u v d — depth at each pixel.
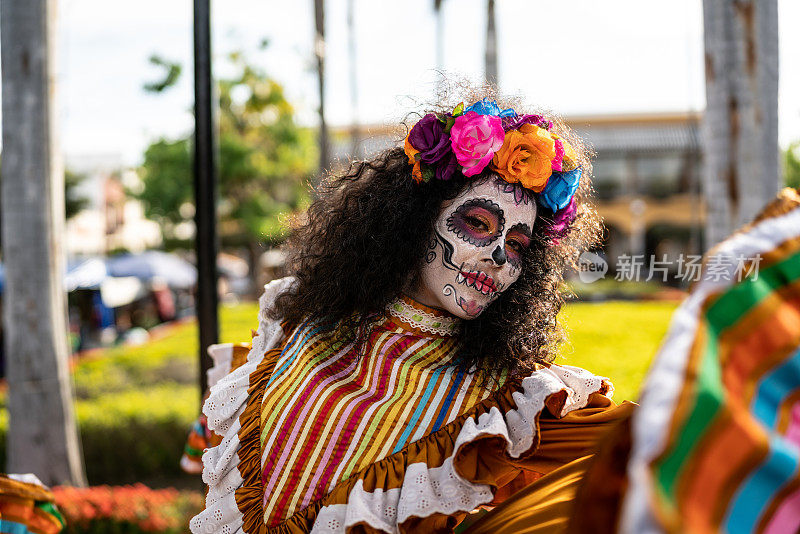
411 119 1.79
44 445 4.49
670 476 0.59
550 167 1.58
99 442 6.85
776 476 0.62
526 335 1.62
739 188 3.62
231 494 1.63
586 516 0.80
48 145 4.41
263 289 1.98
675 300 11.68
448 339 1.62
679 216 24.02
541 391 1.45
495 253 1.54
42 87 4.35
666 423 0.60
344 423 1.53
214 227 3.37
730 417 0.62
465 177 1.59
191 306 24.47
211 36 3.34
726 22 3.60
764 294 0.72
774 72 3.62
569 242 1.77
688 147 23.75
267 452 1.58
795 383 0.69
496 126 1.57
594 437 1.48
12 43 4.30
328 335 1.68
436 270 1.58
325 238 1.76
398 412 1.52
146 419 6.96
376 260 1.63
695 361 0.64
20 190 4.37
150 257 19.64
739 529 0.61
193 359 11.02
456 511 1.40
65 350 4.59
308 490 1.50
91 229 27.20
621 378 4.95
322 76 7.91
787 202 0.81
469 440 1.40
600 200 24.55
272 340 1.81
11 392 4.47
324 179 1.96
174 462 6.95
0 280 12.42
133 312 20.19
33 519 1.94
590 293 12.19
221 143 17.75
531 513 1.29
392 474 1.46
